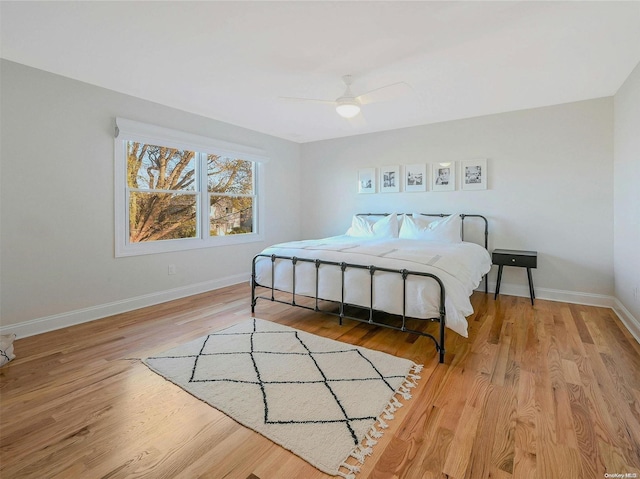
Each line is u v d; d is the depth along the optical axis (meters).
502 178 3.94
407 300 2.37
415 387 1.90
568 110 3.55
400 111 3.85
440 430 1.52
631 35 2.17
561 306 3.49
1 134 2.54
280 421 1.59
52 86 2.78
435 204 4.40
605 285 3.46
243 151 4.50
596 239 3.48
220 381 1.96
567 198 3.61
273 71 2.72
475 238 4.12
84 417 1.63
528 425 1.54
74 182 2.95
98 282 3.14
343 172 5.20
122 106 3.24
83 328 2.86
